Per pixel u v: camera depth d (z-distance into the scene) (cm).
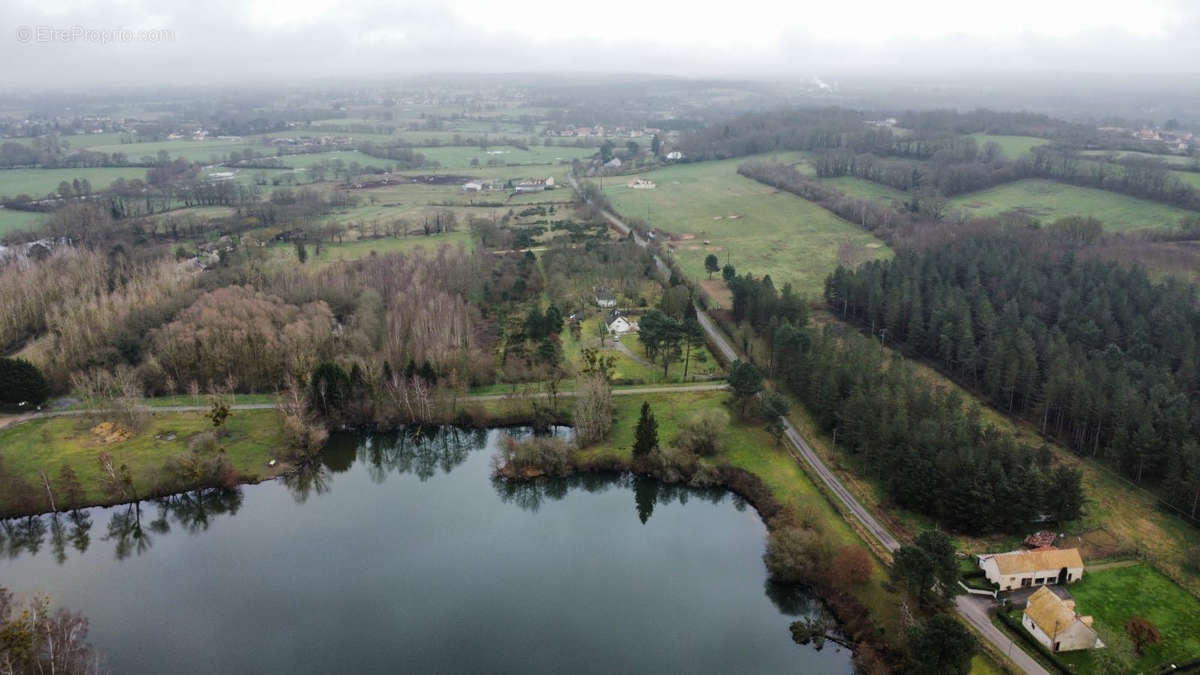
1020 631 11212
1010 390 18150
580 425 17988
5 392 18862
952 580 11412
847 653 12044
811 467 16538
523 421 19638
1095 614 11562
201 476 16688
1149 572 12575
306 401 19312
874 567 13112
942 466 14112
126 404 18475
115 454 17450
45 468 16788
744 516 15850
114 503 16150
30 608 11775
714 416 17438
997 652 10938
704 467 16800
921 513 14525
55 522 15788
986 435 15162
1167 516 14100
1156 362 18250
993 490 13625
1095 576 12494
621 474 17425
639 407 19500
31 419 18800
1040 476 13525
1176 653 10762
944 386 19750
